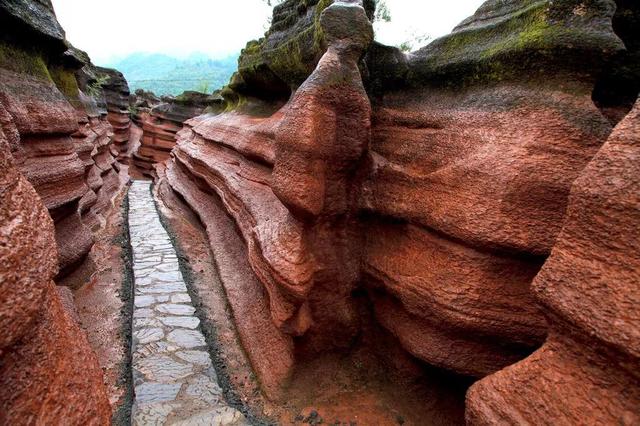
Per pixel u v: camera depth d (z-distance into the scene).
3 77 5.09
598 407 1.91
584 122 2.78
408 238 3.66
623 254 1.85
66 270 5.88
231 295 6.04
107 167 12.55
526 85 3.09
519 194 2.76
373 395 4.08
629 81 3.18
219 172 7.79
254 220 5.39
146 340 5.08
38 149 5.57
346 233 4.12
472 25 3.78
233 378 4.52
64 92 8.75
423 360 3.41
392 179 3.80
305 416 3.89
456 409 3.55
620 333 1.78
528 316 2.92
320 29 4.18
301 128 3.66
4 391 1.60
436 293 3.14
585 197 2.02
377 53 4.21
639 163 1.83
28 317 1.68
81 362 2.08
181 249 8.42
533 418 2.11
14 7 5.42
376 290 4.02
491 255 2.95
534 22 3.07
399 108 4.14
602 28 2.80
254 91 8.25
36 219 1.95
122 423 3.84
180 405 3.99
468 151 3.20
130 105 29.91
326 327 4.19
